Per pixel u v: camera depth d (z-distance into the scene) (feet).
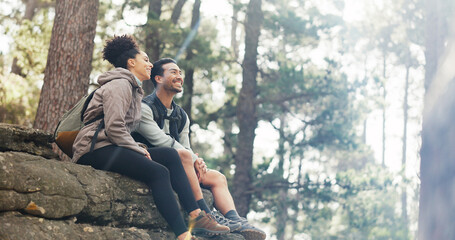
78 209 11.64
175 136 14.83
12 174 10.65
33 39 44.39
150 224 13.24
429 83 38.37
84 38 25.20
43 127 24.23
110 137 12.32
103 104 12.42
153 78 14.69
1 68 41.45
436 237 20.20
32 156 11.47
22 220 10.64
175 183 13.20
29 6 68.33
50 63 24.90
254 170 51.16
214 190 14.99
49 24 45.88
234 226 14.14
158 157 13.21
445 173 20.21
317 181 47.39
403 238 45.29
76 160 12.80
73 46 24.90
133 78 12.89
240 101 52.95
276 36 52.70
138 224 12.99
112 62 13.50
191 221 13.08
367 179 44.91
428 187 20.54
